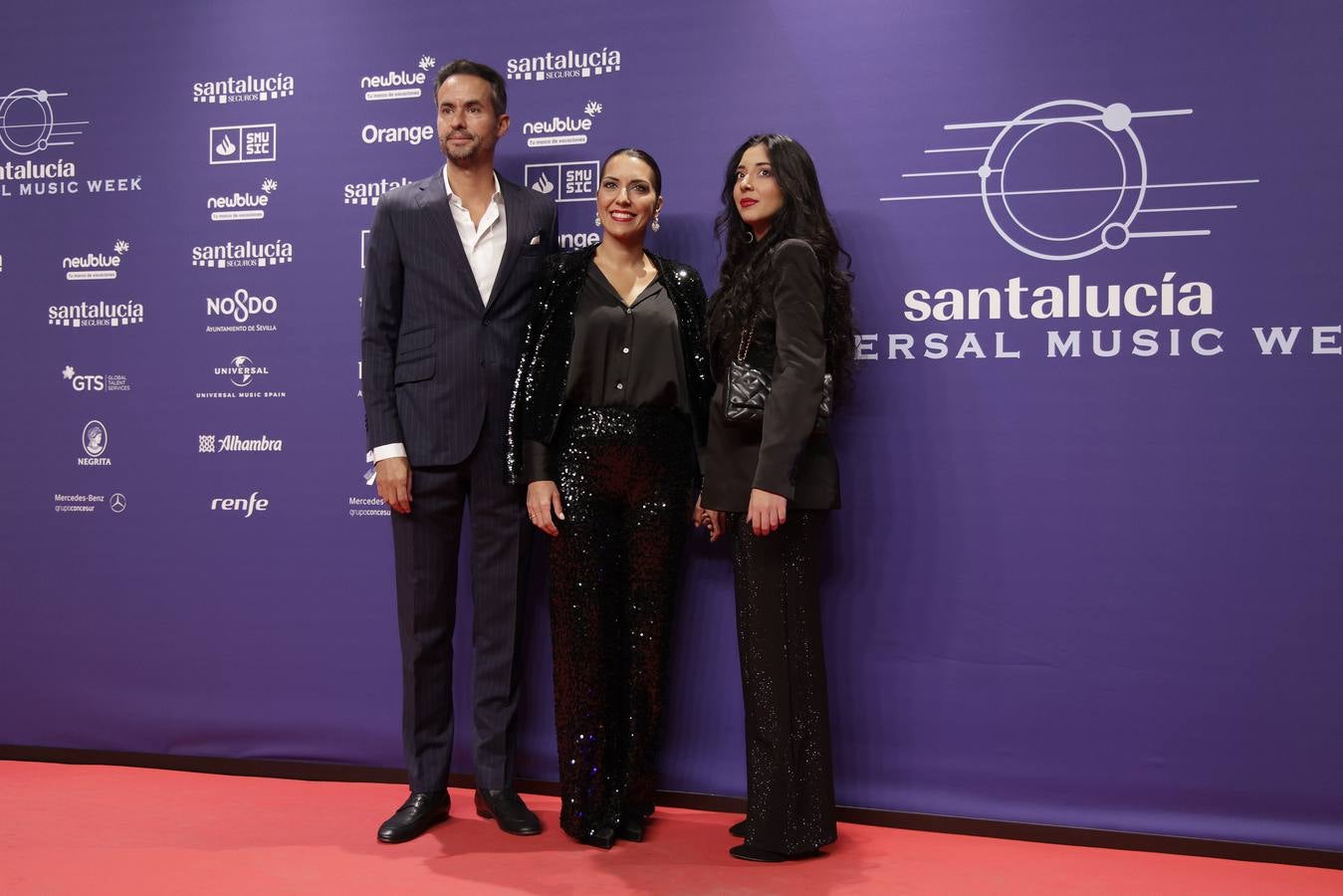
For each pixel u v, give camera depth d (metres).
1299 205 2.39
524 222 2.53
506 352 2.50
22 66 3.11
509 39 2.81
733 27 2.68
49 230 3.09
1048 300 2.52
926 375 2.59
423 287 2.47
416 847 2.34
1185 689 2.44
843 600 2.63
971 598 2.56
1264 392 2.41
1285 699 2.39
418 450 2.45
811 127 2.64
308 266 2.93
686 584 2.71
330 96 2.92
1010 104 2.53
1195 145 2.44
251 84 2.96
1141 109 2.47
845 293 2.32
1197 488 2.45
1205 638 2.44
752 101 2.67
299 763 2.91
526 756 2.78
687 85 2.71
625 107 2.74
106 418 3.06
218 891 2.08
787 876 2.20
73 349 3.08
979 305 2.56
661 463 2.38
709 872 2.21
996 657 2.55
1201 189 2.44
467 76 2.47
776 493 2.12
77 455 3.07
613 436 2.35
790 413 2.14
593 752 2.37
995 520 2.55
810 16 2.64
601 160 2.76
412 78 2.86
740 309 2.25
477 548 2.52
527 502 2.44
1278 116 2.40
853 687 2.62
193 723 2.98
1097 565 2.50
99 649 3.05
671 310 2.40
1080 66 2.50
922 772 2.58
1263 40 2.40
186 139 3.00
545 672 2.77
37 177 3.10
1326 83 2.38
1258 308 2.41
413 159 2.86
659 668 2.43
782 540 2.26
